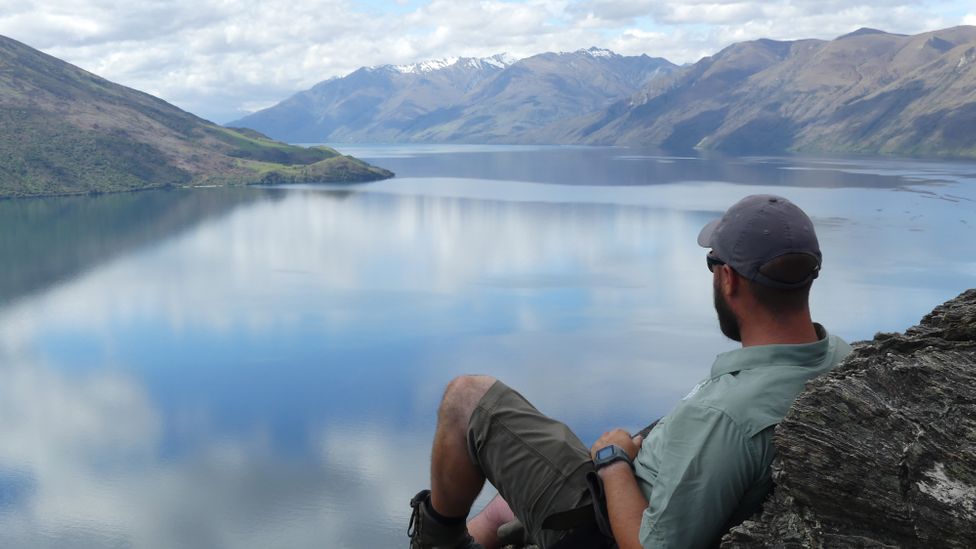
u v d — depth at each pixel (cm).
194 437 10969
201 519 8431
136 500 9044
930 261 19325
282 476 9531
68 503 8975
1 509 8881
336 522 8269
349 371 13538
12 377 14225
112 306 19700
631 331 14912
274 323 17088
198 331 16838
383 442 10512
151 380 13762
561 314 16562
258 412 11825
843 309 14925
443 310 17438
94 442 10975
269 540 7925
